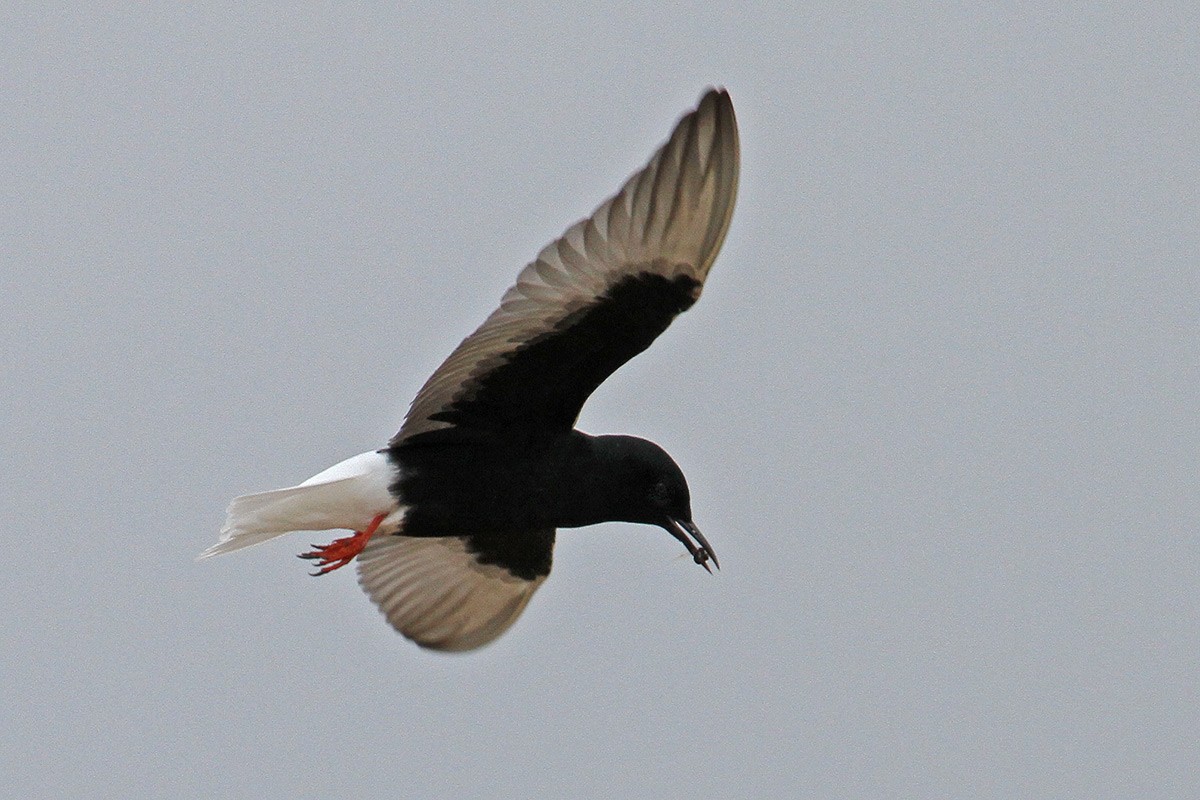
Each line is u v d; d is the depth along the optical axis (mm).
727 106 12945
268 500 14305
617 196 12891
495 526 14648
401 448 14492
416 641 16516
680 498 14719
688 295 13453
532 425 14398
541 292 13391
